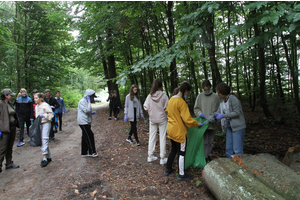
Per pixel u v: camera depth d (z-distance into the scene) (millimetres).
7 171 3918
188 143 3336
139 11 6246
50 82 15242
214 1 2914
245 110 10438
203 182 3049
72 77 30438
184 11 6152
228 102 3328
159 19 9477
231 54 10812
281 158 3891
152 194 2811
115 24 7805
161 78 11125
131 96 5203
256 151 4367
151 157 4062
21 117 5945
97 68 16953
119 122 9156
